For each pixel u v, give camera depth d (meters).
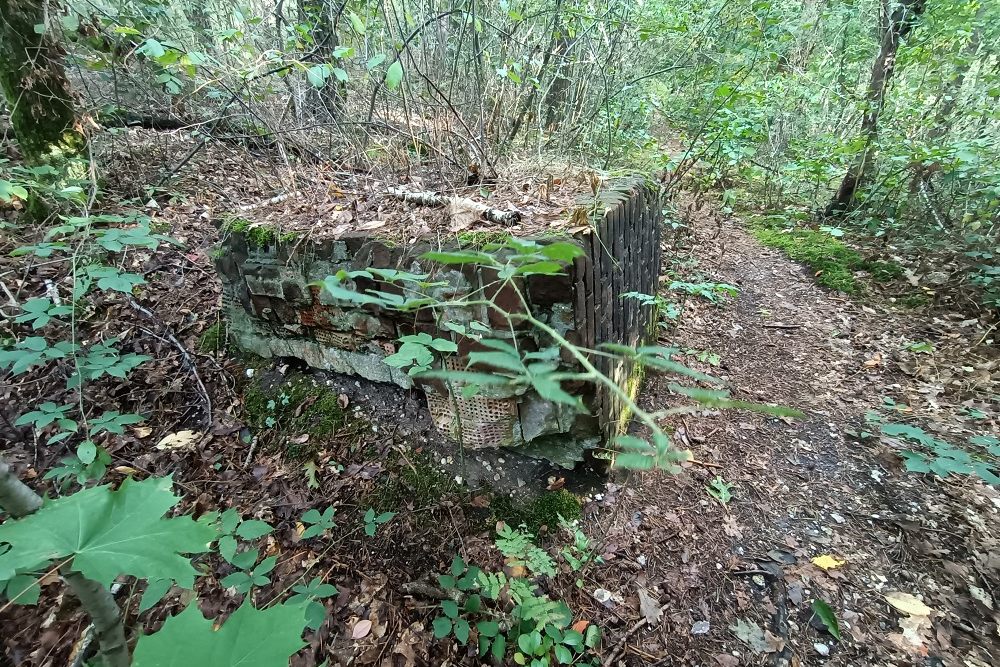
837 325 4.03
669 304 3.60
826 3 6.54
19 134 3.13
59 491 2.07
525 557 2.00
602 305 2.19
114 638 0.93
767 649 1.91
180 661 0.54
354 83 3.32
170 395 2.70
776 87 5.97
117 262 3.04
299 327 2.64
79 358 2.03
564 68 4.19
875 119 5.64
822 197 6.91
